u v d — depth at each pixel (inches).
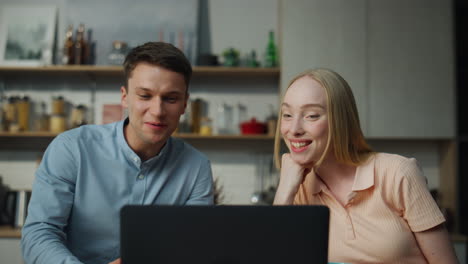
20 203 127.2
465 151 129.6
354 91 129.8
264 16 145.3
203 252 31.2
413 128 129.3
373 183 50.8
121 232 31.1
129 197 55.5
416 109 129.6
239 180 140.1
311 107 49.0
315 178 55.2
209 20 145.3
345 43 130.8
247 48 144.6
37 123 135.6
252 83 142.7
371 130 129.3
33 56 139.7
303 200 58.2
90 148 54.8
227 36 144.9
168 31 138.9
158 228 31.1
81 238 53.9
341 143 50.0
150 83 47.2
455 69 130.3
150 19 139.3
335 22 131.5
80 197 53.2
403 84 130.0
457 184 127.8
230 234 31.3
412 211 50.2
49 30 141.9
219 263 31.2
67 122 141.0
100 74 138.6
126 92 52.3
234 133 140.6
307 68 130.3
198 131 136.5
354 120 51.6
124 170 55.3
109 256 54.5
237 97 142.5
